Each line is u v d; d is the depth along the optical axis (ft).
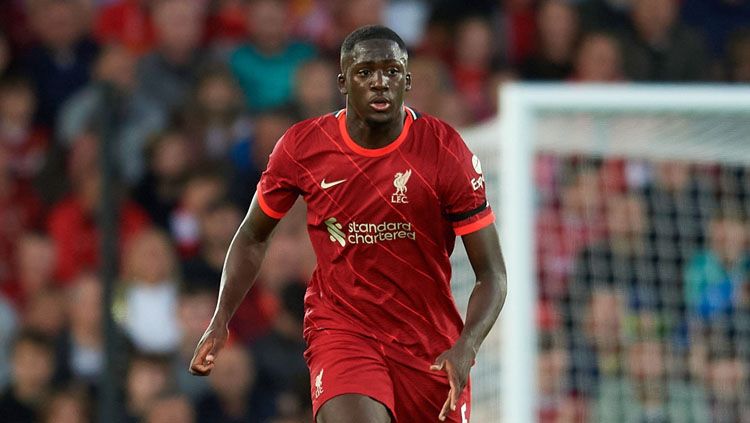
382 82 55.77
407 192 57.52
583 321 97.55
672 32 141.69
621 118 92.63
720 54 149.18
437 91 134.10
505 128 89.56
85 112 130.93
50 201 127.44
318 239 59.72
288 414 114.01
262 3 135.64
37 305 118.83
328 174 58.13
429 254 58.70
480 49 141.90
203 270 120.47
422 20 148.46
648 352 97.30
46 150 132.26
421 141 57.98
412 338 59.47
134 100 131.44
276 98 135.74
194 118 130.52
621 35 140.26
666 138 95.81
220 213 121.49
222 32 139.64
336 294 59.93
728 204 99.19
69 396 115.24
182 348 116.78
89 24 138.10
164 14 135.33
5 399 115.96
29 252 125.08
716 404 97.19
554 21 140.56
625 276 98.58
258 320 116.98
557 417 96.27
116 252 98.68
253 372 114.83
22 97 133.49
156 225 124.26
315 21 142.61
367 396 57.77
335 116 58.90
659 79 139.85
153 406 112.47
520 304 86.89
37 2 136.15
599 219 98.94
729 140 95.45
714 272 98.68
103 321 97.96
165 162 125.29
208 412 114.01
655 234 99.09
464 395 61.36
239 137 130.41
